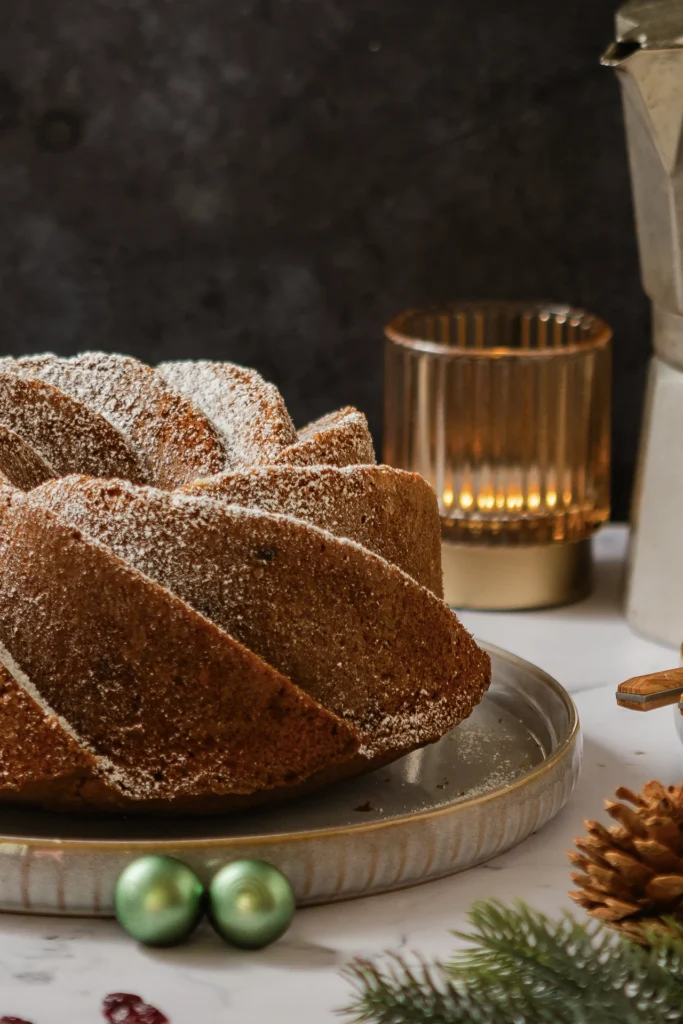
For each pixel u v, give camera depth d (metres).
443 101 1.24
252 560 0.94
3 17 1.23
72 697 0.93
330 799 0.96
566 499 1.15
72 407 1.02
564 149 1.24
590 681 1.07
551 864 0.94
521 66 1.23
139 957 0.89
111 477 1.01
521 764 0.99
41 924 0.90
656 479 1.11
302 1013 0.87
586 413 1.14
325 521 0.96
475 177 1.24
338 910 0.91
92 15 1.23
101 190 1.25
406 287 1.26
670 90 1.03
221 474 0.96
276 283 1.26
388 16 1.23
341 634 0.94
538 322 1.21
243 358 1.28
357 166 1.25
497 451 1.14
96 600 0.92
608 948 0.82
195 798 0.93
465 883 0.93
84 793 0.92
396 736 0.95
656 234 1.07
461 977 0.83
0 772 0.92
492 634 1.12
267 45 1.23
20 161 1.25
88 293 1.27
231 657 0.92
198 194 1.25
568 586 1.15
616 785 0.98
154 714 0.92
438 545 1.00
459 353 1.14
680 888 0.87
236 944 0.89
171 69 1.24
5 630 0.94
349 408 1.04
